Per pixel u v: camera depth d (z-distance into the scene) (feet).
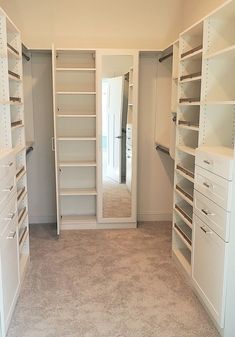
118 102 13.47
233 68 8.48
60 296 9.03
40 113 14.20
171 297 9.00
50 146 14.44
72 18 13.70
